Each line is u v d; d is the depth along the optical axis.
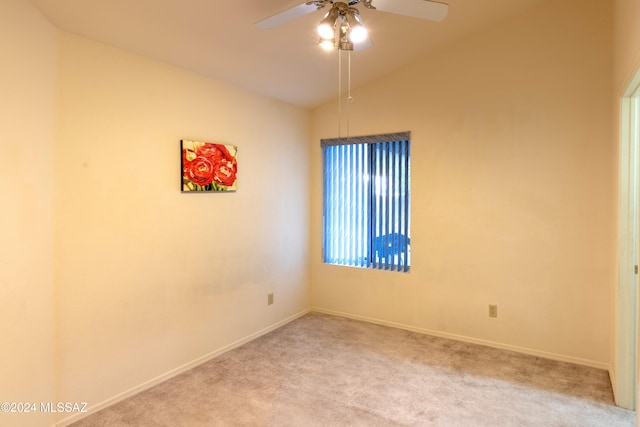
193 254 3.12
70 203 2.31
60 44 2.25
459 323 3.66
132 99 2.65
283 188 4.11
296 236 4.32
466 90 3.54
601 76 2.99
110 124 2.52
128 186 2.64
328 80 3.77
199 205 3.16
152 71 2.79
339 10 2.05
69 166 2.30
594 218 3.06
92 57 2.42
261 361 3.23
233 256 3.51
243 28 2.62
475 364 3.14
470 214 3.56
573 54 3.09
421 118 3.77
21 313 1.98
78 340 2.36
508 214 3.39
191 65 2.99
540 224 3.26
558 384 2.80
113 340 2.56
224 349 3.41
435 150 3.71
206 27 2.54
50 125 2.18
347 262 4.35
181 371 3.03
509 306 3.42
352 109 4.18
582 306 3.12
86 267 2.40
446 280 3.71
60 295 2.26
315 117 4.47
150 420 2.38
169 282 2.94
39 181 2.10
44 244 2.14
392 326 4.04
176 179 2.97
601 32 2.98
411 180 3.85
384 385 2.81
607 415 2.41
